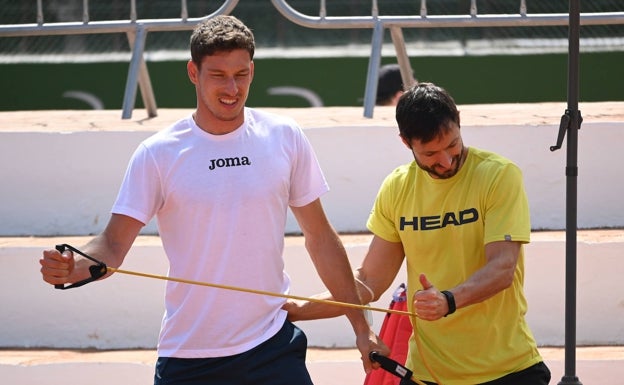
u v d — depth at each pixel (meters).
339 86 27.83
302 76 27.83
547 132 14.09
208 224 9.53
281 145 9.85
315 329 13.19
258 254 9.65
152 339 13.33
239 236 9.55
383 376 10.98
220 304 9.61
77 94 27.80
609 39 26.58
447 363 9.73
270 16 27.89
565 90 26.77
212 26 9.45
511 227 9.36
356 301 10.20
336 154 14.16
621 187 14.04
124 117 16.22
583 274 13.09
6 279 13.36
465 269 9.66
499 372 9.62
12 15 25.44
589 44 26.66
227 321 9.63
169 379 9.75
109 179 14.27
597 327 13.11
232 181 9.55
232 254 9.55
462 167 9.66
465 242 9.61
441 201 9.67
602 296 13.09
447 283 9.74
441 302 8.99
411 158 14.12
